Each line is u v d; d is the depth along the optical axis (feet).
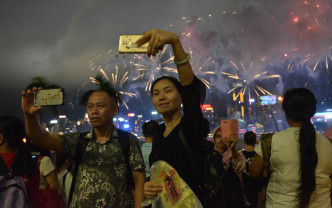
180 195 4.20
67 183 8.46
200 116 4.90
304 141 5.94
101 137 7.41
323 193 5.94
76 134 7.55
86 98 7.63
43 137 6.79
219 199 4.90
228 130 8.10
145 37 4.56
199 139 4.93
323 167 5.94
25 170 7.49
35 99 6.07
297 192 6.00
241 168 8.48
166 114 5.39
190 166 4.79
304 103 6.28
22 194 6.93
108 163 7.07
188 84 4.87
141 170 7.32
